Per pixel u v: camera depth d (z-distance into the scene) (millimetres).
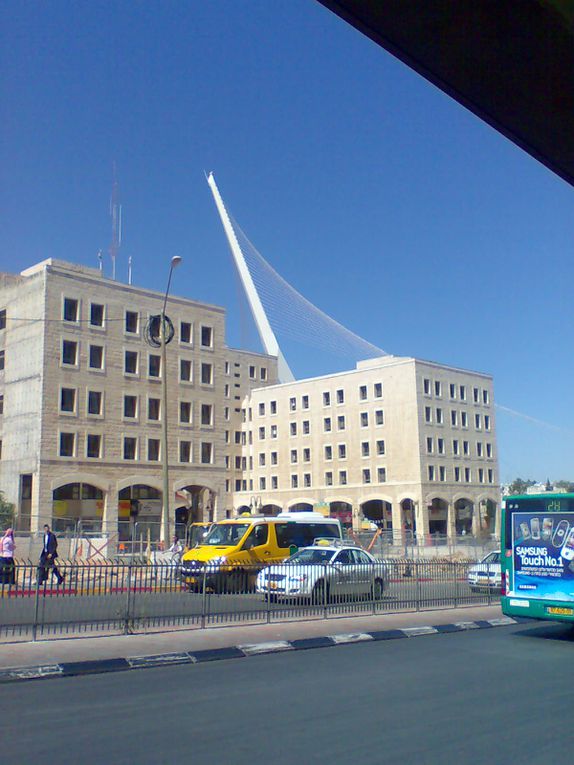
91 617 13422
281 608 15977
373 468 76562
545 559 14766
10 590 12734
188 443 59719
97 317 55125
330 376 82000
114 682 10031
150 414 57469
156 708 8398
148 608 14094
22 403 52688
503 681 10242
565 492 14828
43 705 8523
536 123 4945
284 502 83875
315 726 7613
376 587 18062
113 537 39906
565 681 10258
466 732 7422
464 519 77688
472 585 20344
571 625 16125
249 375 99625
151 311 58188
